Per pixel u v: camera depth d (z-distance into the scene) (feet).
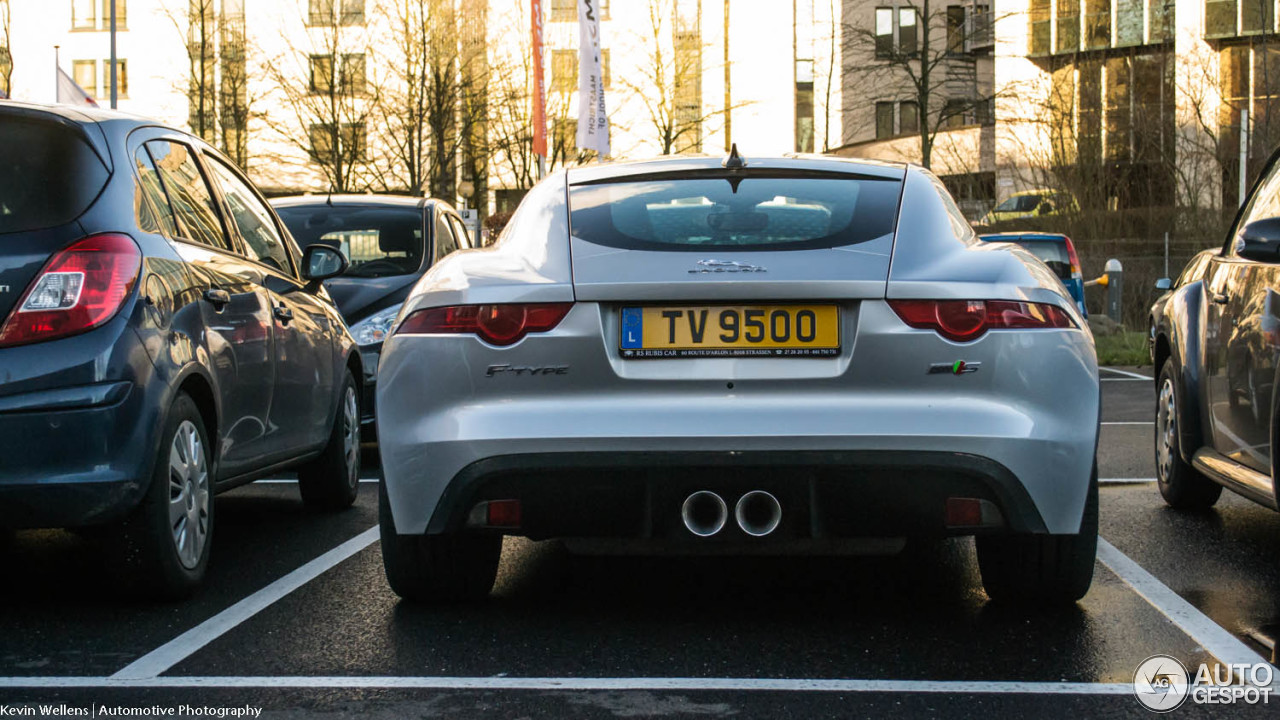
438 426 12.83
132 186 15.02
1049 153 95.30
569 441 12.46
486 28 129.18
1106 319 73.46
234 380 16.69
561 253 13.26
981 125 129.70
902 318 12.50
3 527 13.53
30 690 11.69
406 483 13.00
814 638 13.39
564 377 12.63
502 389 12.73
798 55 171.42
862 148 159.33
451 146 128.88
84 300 13.79
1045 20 127.75
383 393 13.25
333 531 19.99
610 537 13.01
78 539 18.95
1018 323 12.67
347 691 11.68
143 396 13.98
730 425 12.34
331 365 21.35
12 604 15.05
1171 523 20.16
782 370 12.51
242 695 11.57
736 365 12.53
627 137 148.87
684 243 13.26
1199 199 85.81
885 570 16.65
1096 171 91.56
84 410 13.57
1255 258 15.65
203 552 15.67
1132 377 51.90
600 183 14.94
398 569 14.34
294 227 31.42
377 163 137.18
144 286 14.37
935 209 14.07
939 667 12.35
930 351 12.48
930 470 12.35
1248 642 13.23
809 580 16.11
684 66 143.74
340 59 136.26
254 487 25.23
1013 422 12.46
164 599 15.02
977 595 15.25
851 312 12.57
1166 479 21.54
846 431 12.30
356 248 30.68
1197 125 96.89
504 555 17.79
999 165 115.34
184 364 14.90
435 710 11.14
